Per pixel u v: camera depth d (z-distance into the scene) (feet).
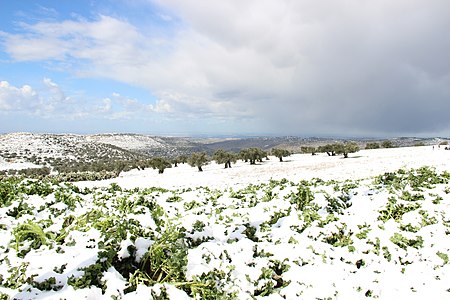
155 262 20.42
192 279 19.74
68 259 18.94
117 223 23.24
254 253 23.89
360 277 21.72
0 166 424.46
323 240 26.71
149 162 256.11
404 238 25.53
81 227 23.67
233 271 21.13
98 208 30.22
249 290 20.06
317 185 42.11
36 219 26.37
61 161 548.72
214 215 30.25
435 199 32.50
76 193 37.14
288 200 34.73
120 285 17.90
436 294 19.92
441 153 193.16
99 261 19.01
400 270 22.45
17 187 32.76
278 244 25.54
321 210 32.37
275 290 20.74
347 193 38.22
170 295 18.11
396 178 41.63
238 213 31.12
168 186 139.13
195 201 35.42
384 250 24.54
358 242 25.82
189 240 24.81
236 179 153.07
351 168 157.07
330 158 253.03
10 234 21.98
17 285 16.88
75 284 17.21
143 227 24.58
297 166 203.00
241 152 282.97
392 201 32.73
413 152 228.02
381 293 20.49
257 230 28.55
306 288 20.68
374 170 134.72
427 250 24.03
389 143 344.90
